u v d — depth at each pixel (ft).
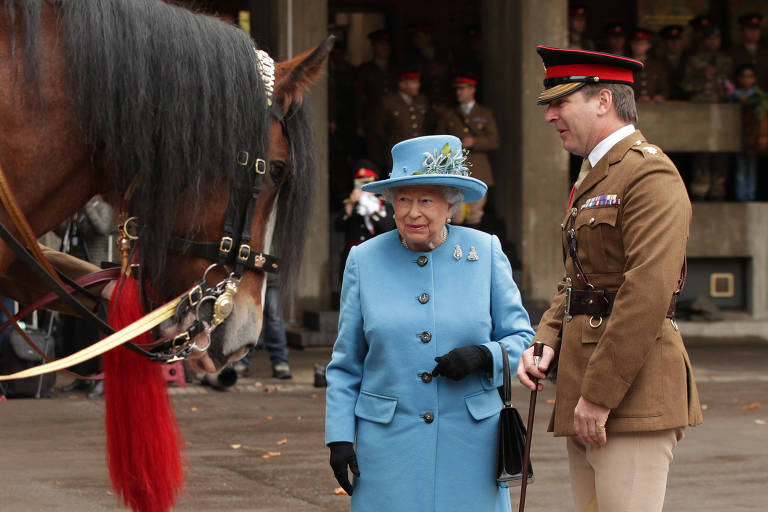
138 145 23.84
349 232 73.05
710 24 110.32
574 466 25.94
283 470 46.01
